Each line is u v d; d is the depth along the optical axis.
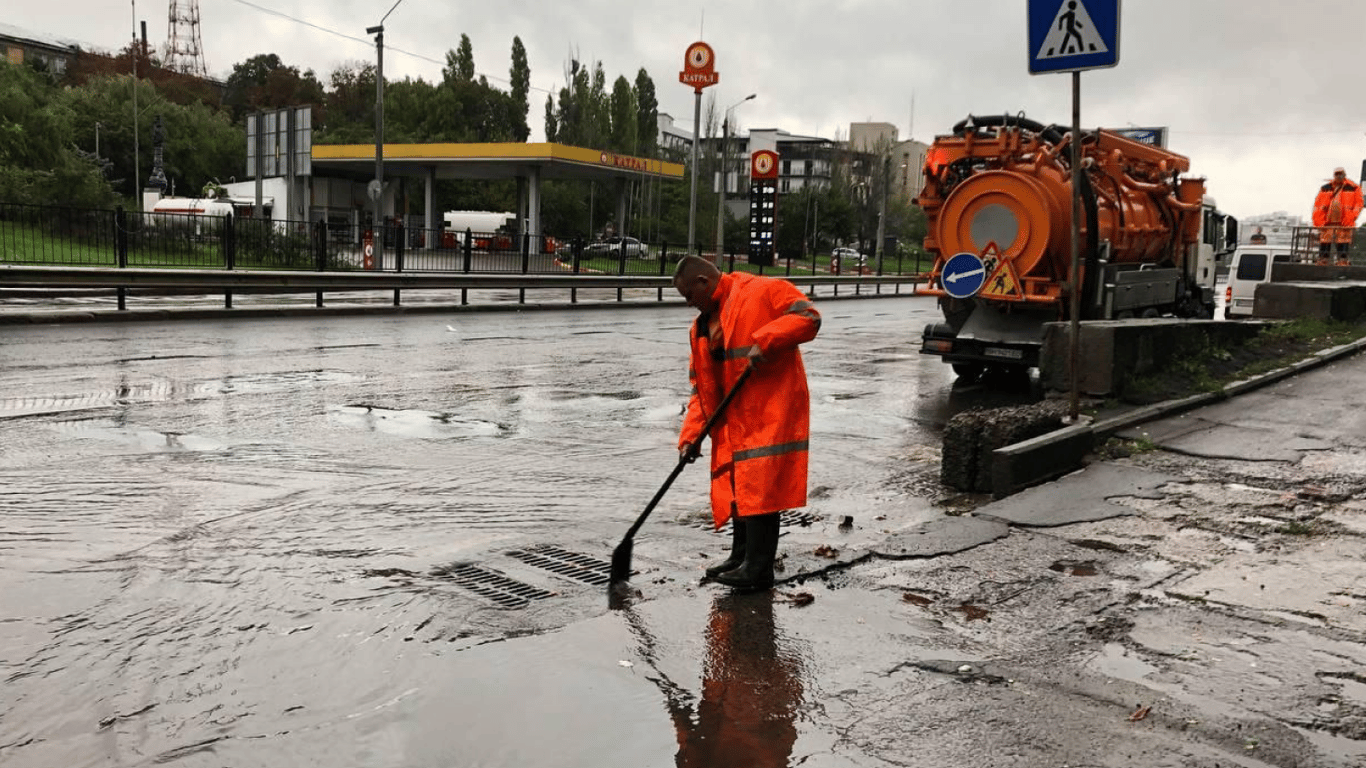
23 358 11.51
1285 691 3.46
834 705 3.34
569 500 6.11
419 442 7.69
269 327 16.23
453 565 4.78
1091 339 8.56
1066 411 7.60
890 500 6.39
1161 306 14.40
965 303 12.53
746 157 123.88
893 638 3.92
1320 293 14.38
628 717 3.24
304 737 3.09
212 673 3.54
